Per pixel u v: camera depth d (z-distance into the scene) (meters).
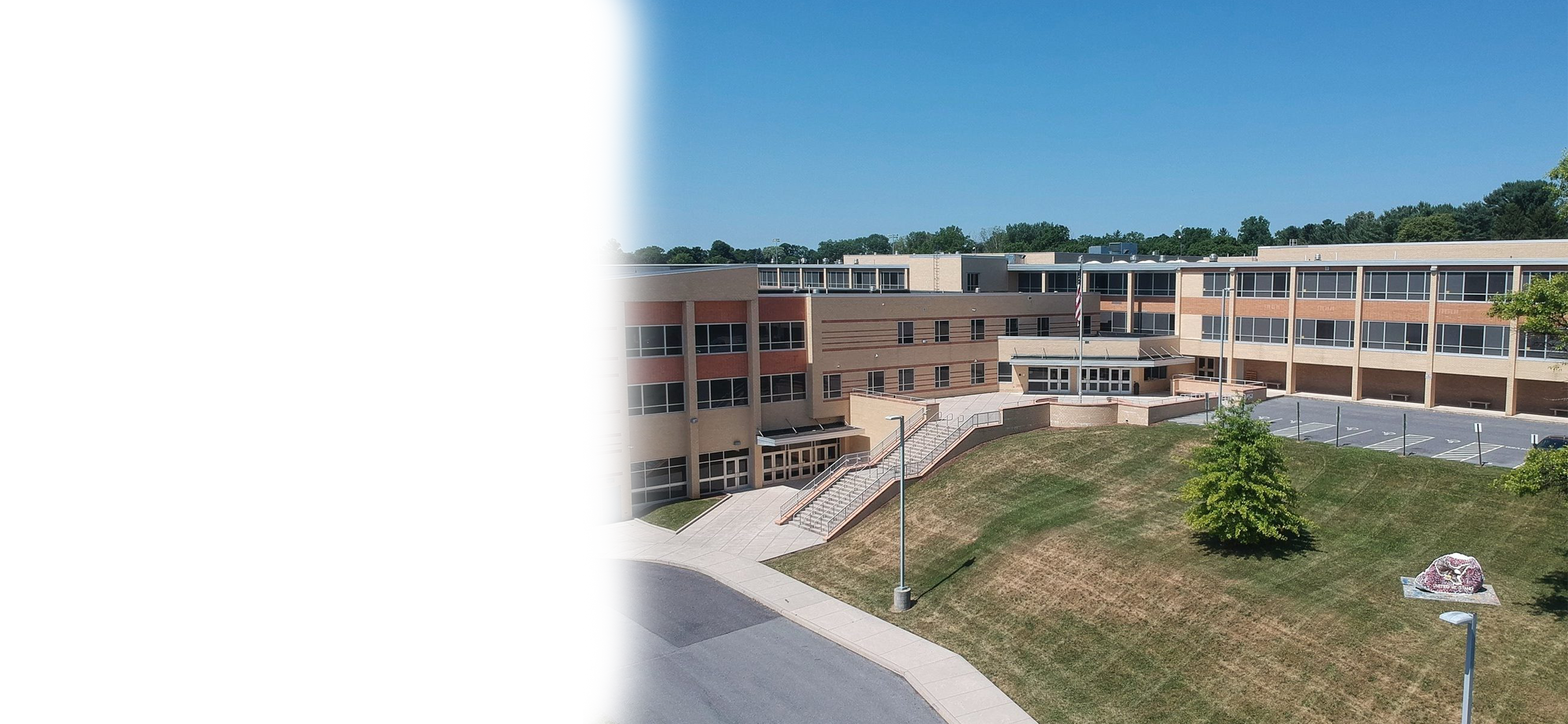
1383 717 20.81
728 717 23.27
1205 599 26.30
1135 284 63.84
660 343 42.47
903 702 23.95
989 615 28.44
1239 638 24.44
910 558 33.41
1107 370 53.59
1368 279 51.22
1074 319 58.91
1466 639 22.41
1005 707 23.48
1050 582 29.22
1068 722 22.78
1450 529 28.97
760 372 45.38
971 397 53.28
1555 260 44.31
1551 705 20.03
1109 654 25.23
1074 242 163.50
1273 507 28.17
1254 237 160.62
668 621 29.50
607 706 23.86
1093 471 37.59
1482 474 32.75
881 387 49.88
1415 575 26.28
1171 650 24.75
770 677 25.47
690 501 43.06
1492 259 46.75
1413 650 22.50
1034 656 25.91
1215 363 58.78
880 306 49.41
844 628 28.56
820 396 47.22
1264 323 55.81
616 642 27.83
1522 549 27.11
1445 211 141.50
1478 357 47.38
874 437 46.12
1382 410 49.22
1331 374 55.34
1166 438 40.44
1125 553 29.61
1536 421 45.44
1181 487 34.78
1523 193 121.06
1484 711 20.27
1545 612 23.50
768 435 45.44
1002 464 39.50
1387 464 34.72
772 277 79.56
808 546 36.44
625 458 41.34
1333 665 22.66
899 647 27.09
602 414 40.62
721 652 27.08
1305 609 24.88
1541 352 45.47
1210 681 23.30
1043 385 54.47
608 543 37.81
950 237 179.00
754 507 41.75
